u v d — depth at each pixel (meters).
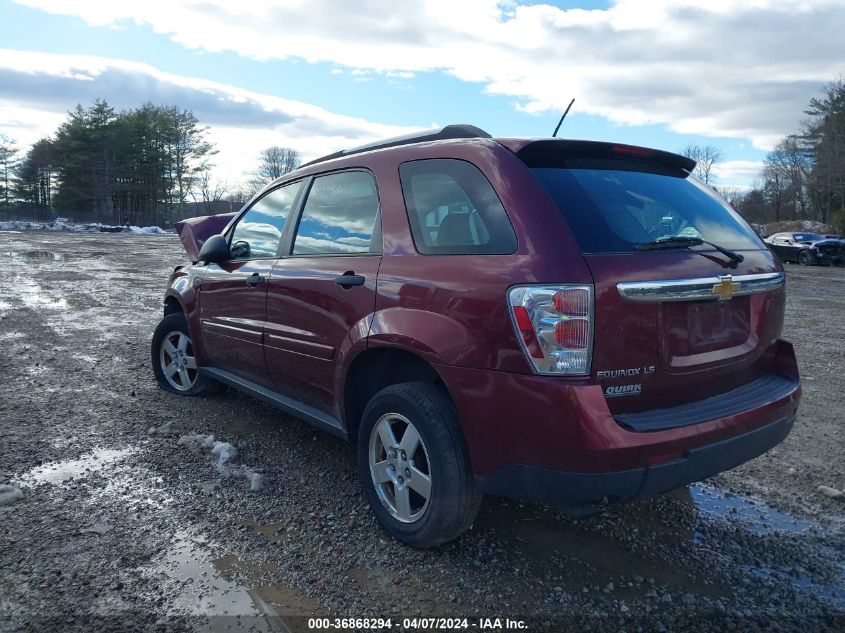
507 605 2.72
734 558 3.14
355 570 2.95
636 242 2.73
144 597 2.70
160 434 4.55
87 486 3.72
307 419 3.85
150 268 17.80
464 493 2.87
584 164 3.07
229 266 4.58
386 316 3.09
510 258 2.65
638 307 2.58
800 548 3.26
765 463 4.38
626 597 2.80
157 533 3.22
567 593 2.81
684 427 2.62
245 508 3.50
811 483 4.06
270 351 4.04
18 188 77.44
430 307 2.89
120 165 70.88
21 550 3.02
